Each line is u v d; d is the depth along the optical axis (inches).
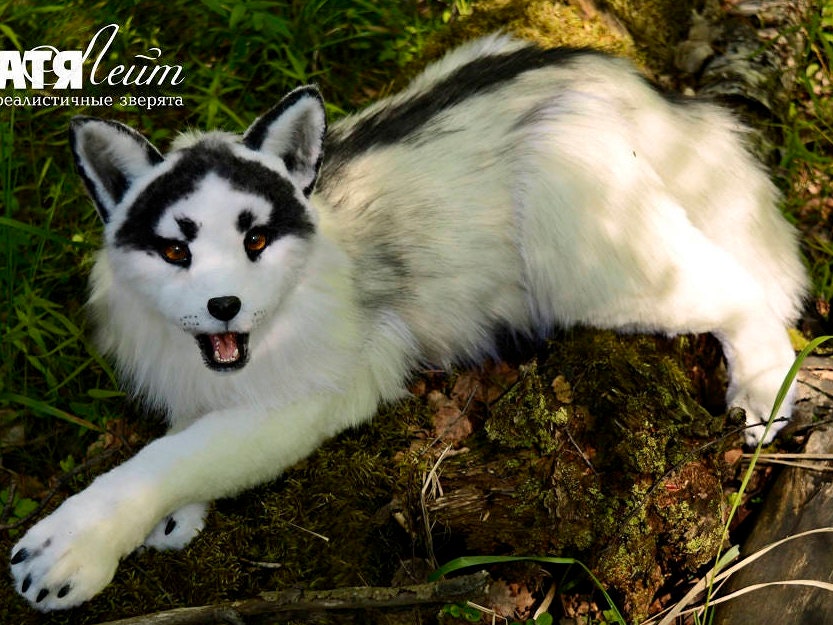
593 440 53.7
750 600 52.1
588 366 54.9
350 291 53.4
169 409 55.2
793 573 52.3
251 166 49.6
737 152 60.0
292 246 50.1
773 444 56.5
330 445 55.2
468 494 53.6
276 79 66.7
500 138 55.7
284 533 53.2
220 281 48.5
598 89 56.6
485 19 68.1
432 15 70.7
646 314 55.8
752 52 69.1
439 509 53.6
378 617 51.9
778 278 59.9
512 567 54.1
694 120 59.4
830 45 70.6
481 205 55.4
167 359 53.2
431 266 55.3
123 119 65.4
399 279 55.0
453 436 56.0
